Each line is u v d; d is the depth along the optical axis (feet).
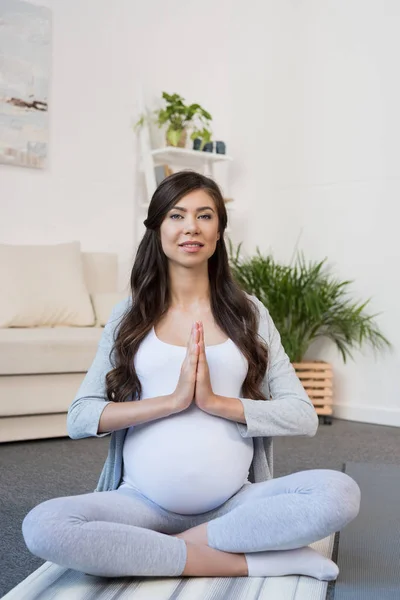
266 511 4.87
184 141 15.25
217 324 5.51
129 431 5.42
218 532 5.01
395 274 13.47
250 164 16.05
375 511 7.23
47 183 14.33
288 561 5.09
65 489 8.04
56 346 10.68
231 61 16.57
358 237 13.99
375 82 13.78
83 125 14.83
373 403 13.71
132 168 15.58
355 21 14.12
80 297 12.75
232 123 16.51
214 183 5.50
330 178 14.48
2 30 13.58
